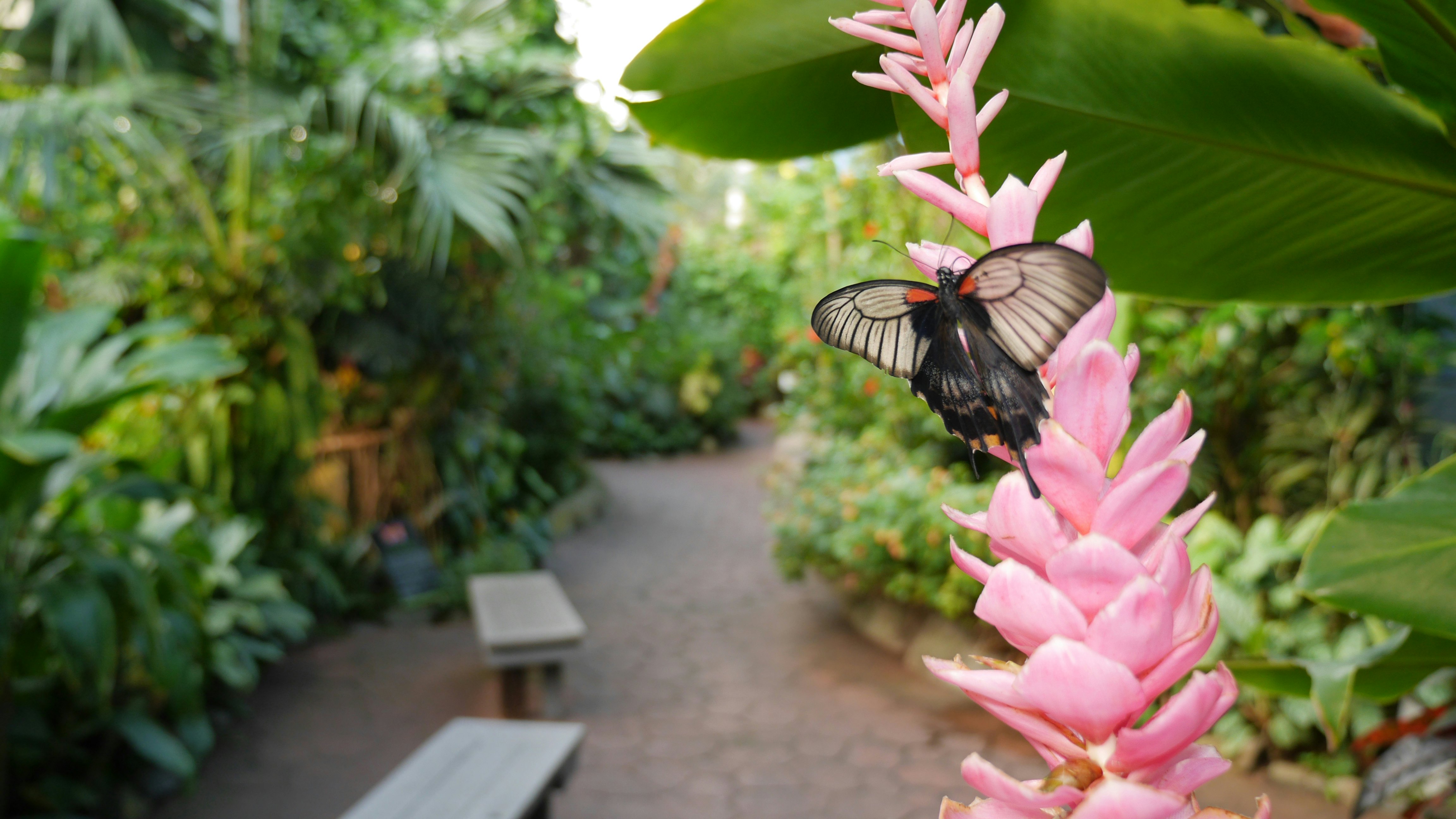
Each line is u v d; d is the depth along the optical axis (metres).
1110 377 0.32
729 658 5.10
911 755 3.94
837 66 0.81
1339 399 3.79
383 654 5.18
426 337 6.50
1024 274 0.32
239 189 4.91
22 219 4.49
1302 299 0.81
